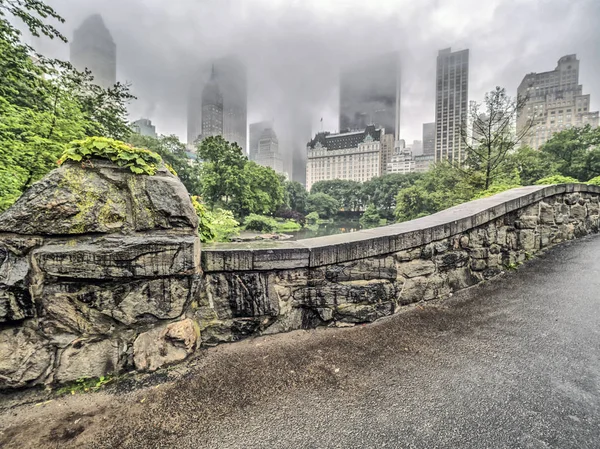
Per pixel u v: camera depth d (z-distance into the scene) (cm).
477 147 1345
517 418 150
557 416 150
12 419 157
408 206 3169
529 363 197
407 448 134
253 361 208
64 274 178
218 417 157
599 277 348
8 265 168
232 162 3073
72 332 181
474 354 211
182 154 3603
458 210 378
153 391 179
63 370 179
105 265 185
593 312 265
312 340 236
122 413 161
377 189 6688
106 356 188
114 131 1192
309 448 136
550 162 2425
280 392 177
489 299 307
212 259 223
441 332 245
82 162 194
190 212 211
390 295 278
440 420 150
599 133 2281
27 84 743
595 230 585
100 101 1093
